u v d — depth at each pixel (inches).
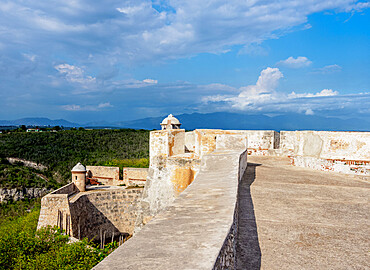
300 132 464.8
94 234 847.1
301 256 136.9
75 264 457.4
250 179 321.1
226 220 100.3
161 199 382.9
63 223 730.2
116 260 68.4
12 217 1074.7
